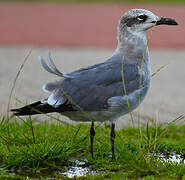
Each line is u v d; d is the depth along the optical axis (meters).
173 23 10.64
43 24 31.72
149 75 10.34
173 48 26.02
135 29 10.52
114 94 9.69
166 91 17.47
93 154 10.38
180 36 29.08
